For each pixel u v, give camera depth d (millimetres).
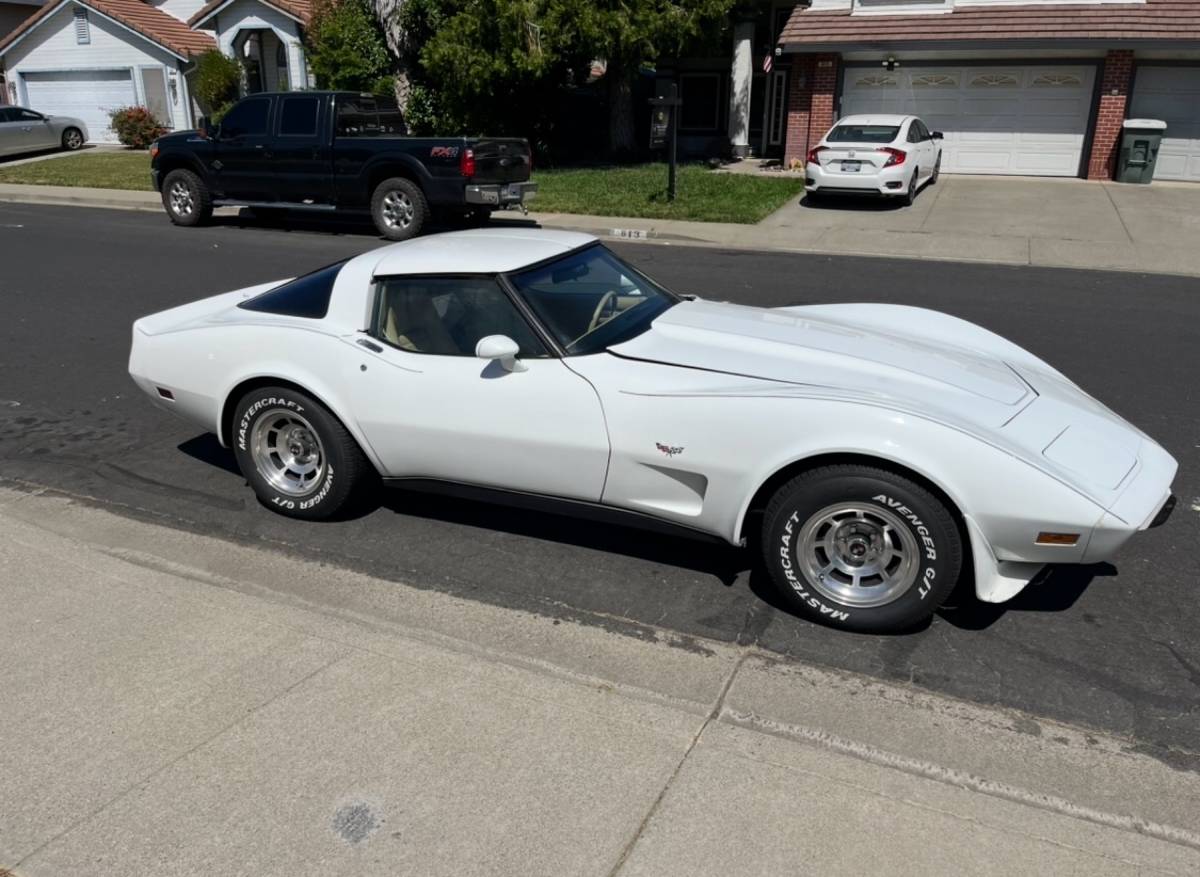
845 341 4137
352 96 14133
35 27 28641
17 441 5695
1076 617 3783
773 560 3688
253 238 13875
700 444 3629
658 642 3600
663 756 2938
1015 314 8930
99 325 8422
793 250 13016
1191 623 3744
